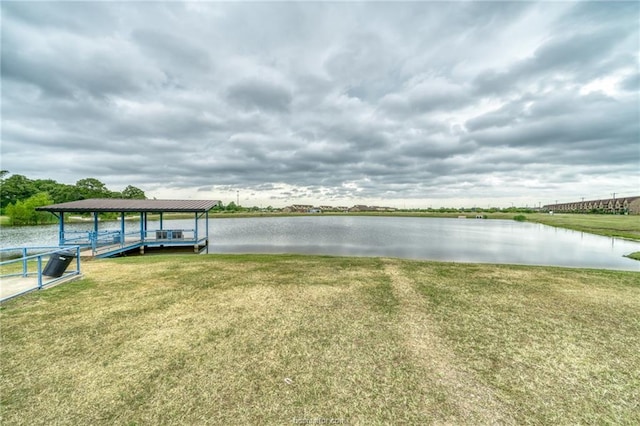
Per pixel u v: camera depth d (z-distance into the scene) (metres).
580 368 3.63
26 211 48.69
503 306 6.00
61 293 6.61
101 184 75.69
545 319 5.29
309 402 2.94
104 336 4.39
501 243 23.94
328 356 3.86
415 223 63.81
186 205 20.11
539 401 2.99
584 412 2.83
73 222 58.09
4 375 3.34
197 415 2.74
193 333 4.53
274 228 44.81
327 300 6.30
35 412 2.75
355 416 2.75
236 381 3.28
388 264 10.83
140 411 2.78
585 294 6.98
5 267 10.02
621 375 3.49
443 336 4.52
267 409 2.83
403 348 4.11
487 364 3.70
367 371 3.51
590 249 20.08
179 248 19.86
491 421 2.69
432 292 7.01
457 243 23.81
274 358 3.79
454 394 3.08
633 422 2.70
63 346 4.06
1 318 5.06
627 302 6.37
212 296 6.52
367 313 5.50
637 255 16.52
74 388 3.12
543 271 9.76
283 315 5.35
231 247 20.66
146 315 5.28
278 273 9.05
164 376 3.36
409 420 2.70
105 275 8.58
